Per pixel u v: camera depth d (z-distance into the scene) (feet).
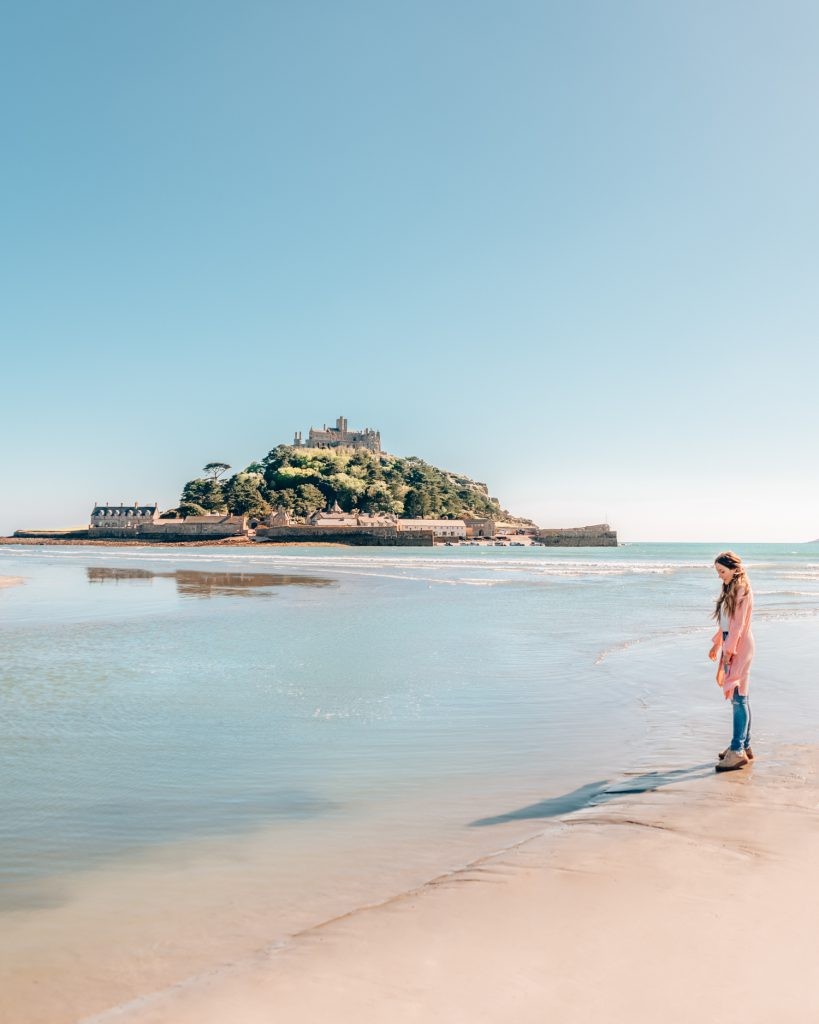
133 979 11.53
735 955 11.29
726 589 24.43
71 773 22.93
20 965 12.04
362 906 14.03
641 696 34.63
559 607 81.66
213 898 14.53
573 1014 9.84
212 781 22.30
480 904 13.42
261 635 56.85
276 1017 10.07
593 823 18.06
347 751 25.58
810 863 14.97
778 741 26.53
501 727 29.01
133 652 48.21
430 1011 10.04
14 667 42.52
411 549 576.61
